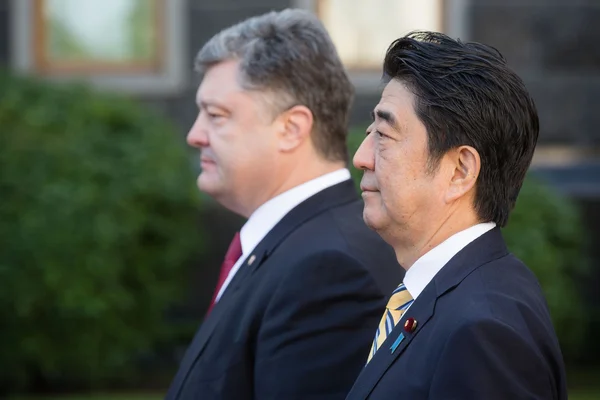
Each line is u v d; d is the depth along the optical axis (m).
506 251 4.96
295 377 6.07
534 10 22.80
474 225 4.92
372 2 23.08
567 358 20.47
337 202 6.89
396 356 4.76
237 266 7.04
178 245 18.48
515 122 4.80
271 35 6.93
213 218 20.58
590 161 22.73
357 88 22.92
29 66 22.97
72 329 16.97
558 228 18.98
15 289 16.70
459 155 4.79
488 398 4.28
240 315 6.55
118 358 17.44
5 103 18.91
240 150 6.90
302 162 6.96
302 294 6.18
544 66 22.80
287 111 6.89
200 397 6.48
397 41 5.01
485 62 4.82
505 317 4.48
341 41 23.12
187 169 19.03
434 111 4.76
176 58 22.97
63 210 17.19
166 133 19.72
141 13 23.11
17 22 22.94
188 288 20.06
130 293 17.94
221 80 6.96
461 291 4.69
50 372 17.39
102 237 17.08
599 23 22.81
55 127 18.80
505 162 4.84
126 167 18.33
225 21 22.88
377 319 6.20
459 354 4.37
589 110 22.84
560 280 18.34
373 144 5.02
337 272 6.21
